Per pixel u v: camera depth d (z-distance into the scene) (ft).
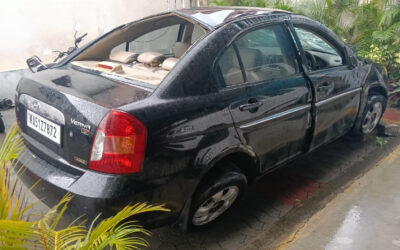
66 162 7.02
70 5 26.37
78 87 7.51
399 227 8.64
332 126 11.03
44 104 7.45
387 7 19.66
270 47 8.95
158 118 6.61
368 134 13.92
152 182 6.61
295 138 9.61
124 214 4.91
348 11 20.99
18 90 8.55
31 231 4.61
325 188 10.76
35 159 7.66
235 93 7.84
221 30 8.12
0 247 4.33
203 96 7.34
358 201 9.67
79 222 6.88
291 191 10.63
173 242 8.44
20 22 25.44
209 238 8.63
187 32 10.91
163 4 26.63
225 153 7.66
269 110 8.46
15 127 5.99
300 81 9.35
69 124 6.82
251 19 8.82
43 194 7.18
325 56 10.80
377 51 17.99
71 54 9.96
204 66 7.52
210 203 8.22
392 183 10.52
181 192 7.12
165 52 11.07
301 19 10.04
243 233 8.84
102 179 6.36
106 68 8.65
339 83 10.67
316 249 7.97
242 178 8.38
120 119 6.28
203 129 7.18
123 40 10.52
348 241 8.19
